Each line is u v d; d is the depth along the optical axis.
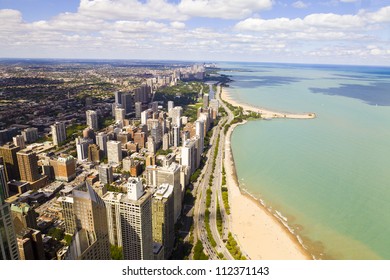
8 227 100.69
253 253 191.50
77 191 113.19
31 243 153.75
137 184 138.75
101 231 117.38
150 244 149.00
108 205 144.12
